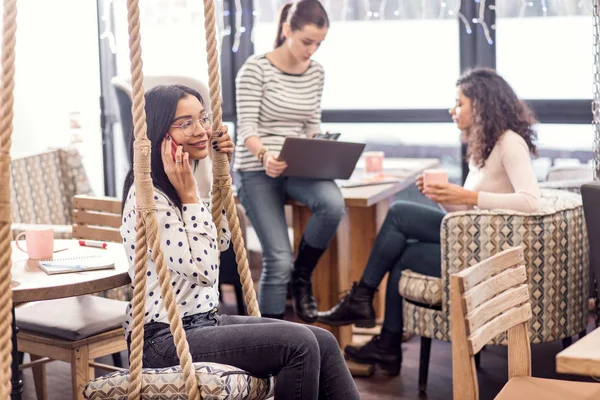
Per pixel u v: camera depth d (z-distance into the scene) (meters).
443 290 3.37
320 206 3.64
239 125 3.74
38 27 5.38
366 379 3.68
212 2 2.24
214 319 2.38
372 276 3.72
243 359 2.20
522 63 4.95
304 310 3.78
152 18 5.32
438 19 5.09
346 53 5.27
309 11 3.57
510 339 2.42
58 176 4.54
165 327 2.29
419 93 5.19
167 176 2.29
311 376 2.16
